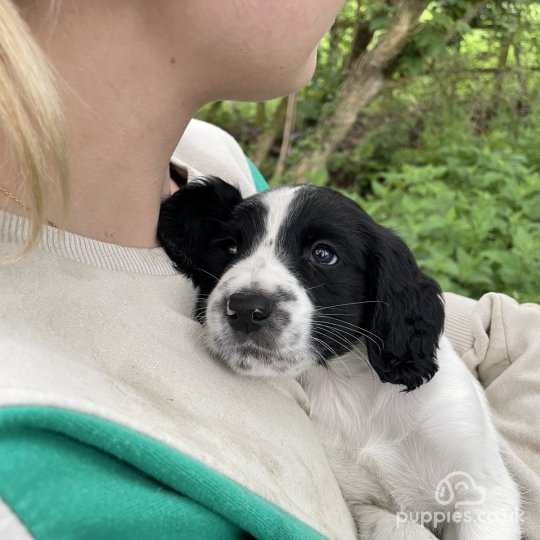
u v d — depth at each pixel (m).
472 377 0.27
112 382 0.14
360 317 0.24
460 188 0.68
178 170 0.26
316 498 0.18
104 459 0.13
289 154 0.85
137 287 0.18
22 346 0.13
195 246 0.23
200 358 0.18
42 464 0.12
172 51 0.18
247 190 0.29
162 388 0.16
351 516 0.21
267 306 0.21
